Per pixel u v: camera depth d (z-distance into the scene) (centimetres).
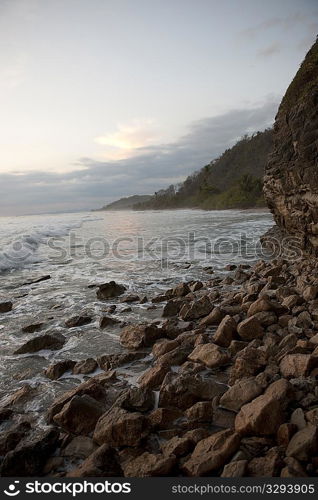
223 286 852
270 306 548
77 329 612
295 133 947
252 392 330
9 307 738
